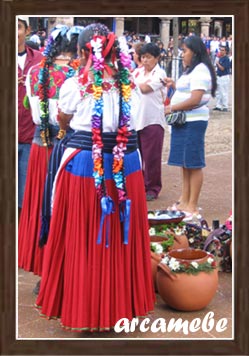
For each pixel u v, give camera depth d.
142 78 5.63
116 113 3.14
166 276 3.56
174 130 5.13
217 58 8.41
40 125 3.73
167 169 6.95
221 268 4.18
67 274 3.22
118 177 3.13
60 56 3.65
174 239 4.07
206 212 5.35
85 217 3.17
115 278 3.22
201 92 4.98
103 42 3.09
